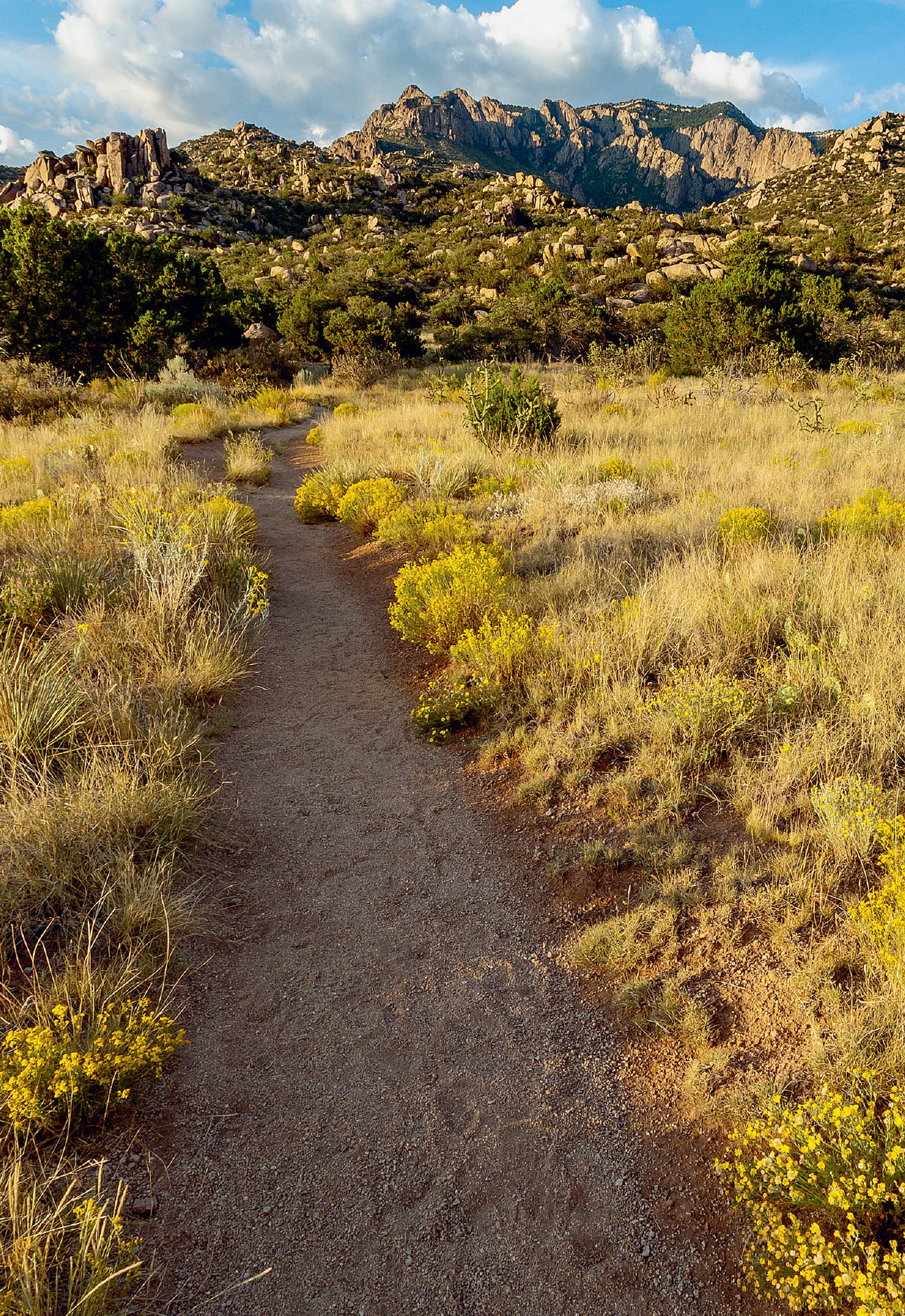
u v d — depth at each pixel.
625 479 9.21
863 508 6.63
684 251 65.38
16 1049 2.27
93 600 6.09
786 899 3.02
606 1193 2.20
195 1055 2.62
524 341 38.50
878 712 3.84
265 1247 2.03
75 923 2.98
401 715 5.40
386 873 3.69
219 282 33.06
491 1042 2.74
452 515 8.46
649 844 3.51
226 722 5.05
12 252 23.88
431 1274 1.99
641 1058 2.62
